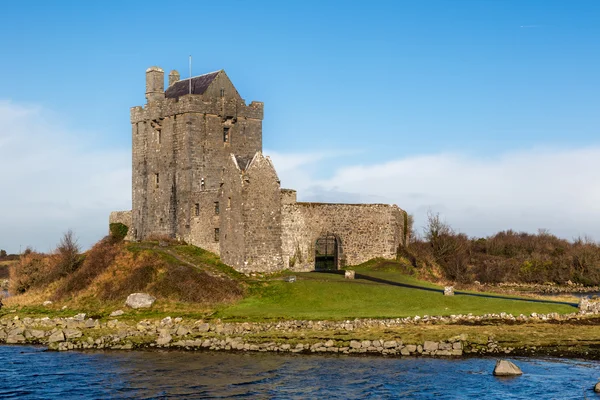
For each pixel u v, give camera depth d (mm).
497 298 74250
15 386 49406
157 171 94438
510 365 51438
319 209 88000
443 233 108812
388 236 93500
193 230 89500
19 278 84375
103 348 60438
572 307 70750
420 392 47281
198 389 48406
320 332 61750
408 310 68500
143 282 75688
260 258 81500
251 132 95250
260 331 62938
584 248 127000
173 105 92062
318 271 86812
